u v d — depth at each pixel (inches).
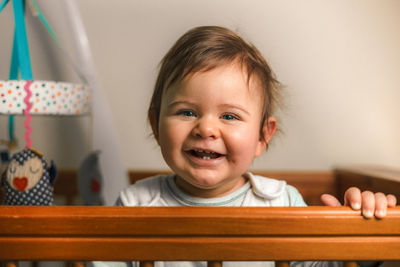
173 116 29.1
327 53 56.3
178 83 28.9
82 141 57.9
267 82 32.6
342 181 53.0
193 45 30.0
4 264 23.0
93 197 48.6
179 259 22.3
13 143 44.4
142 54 57.1
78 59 50.2
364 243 22.7
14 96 34.4
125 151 57.7
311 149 56.9
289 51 56.2
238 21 56.2
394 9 55.8
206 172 28.8
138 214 22.1
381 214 22.6
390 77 56.2
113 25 57.0
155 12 56.7
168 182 34.1
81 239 22.4
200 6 56.4
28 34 56.8
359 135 56.7
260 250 22.4
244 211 22.3
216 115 28.5
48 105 35.9
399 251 22.8
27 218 22.2
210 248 22.2
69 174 54.6
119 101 57.5
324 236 22.6
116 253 22.3
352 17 56.0
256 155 33.2
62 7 51.1
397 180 40.4
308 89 56.6
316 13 56.1
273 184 34.8
